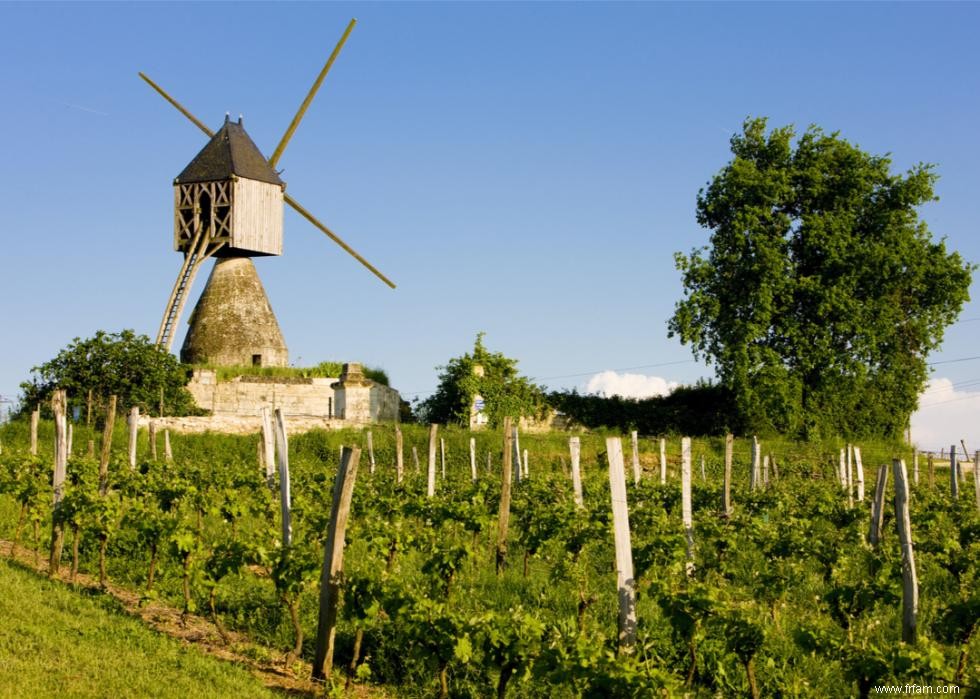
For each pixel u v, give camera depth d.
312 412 42.41
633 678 8.66
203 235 44.19
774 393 41.84
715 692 10.59
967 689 9.41
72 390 37.50
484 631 9.62
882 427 45.06
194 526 13.14
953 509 20.36
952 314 44.31
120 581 15.02
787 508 20.11
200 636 12.23
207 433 36.69
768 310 42.03
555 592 13.91
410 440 37.41
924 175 43.75
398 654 11.58
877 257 42.12
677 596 10.27
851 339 43.09
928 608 13.21
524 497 20.36
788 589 14.11
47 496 16.64
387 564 14.18
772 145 44.19
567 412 46.81
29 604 12.15
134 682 9.82
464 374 44.03
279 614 12.88
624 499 11.37
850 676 9.60
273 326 45.41
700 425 46.22
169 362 39.50
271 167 46.12
